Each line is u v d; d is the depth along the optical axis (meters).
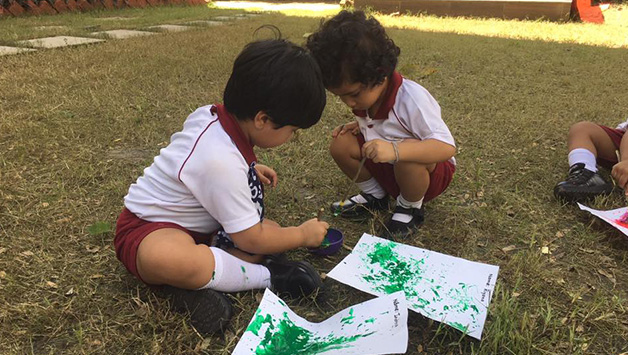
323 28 1.57
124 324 1.34
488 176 2.32
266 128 1.36
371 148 1.66
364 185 2.00
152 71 3.87
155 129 2.77
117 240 1.46
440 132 1.72
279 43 1.35
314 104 1.34
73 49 4.59
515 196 2.10
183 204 1.42
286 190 2.13
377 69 1.53
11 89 3.26
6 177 2.12
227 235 1.52
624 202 2.03
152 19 7.45
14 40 4.95
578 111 3.26
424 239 1.82
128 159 2.41
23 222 1.81
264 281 1.48
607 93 3.74
